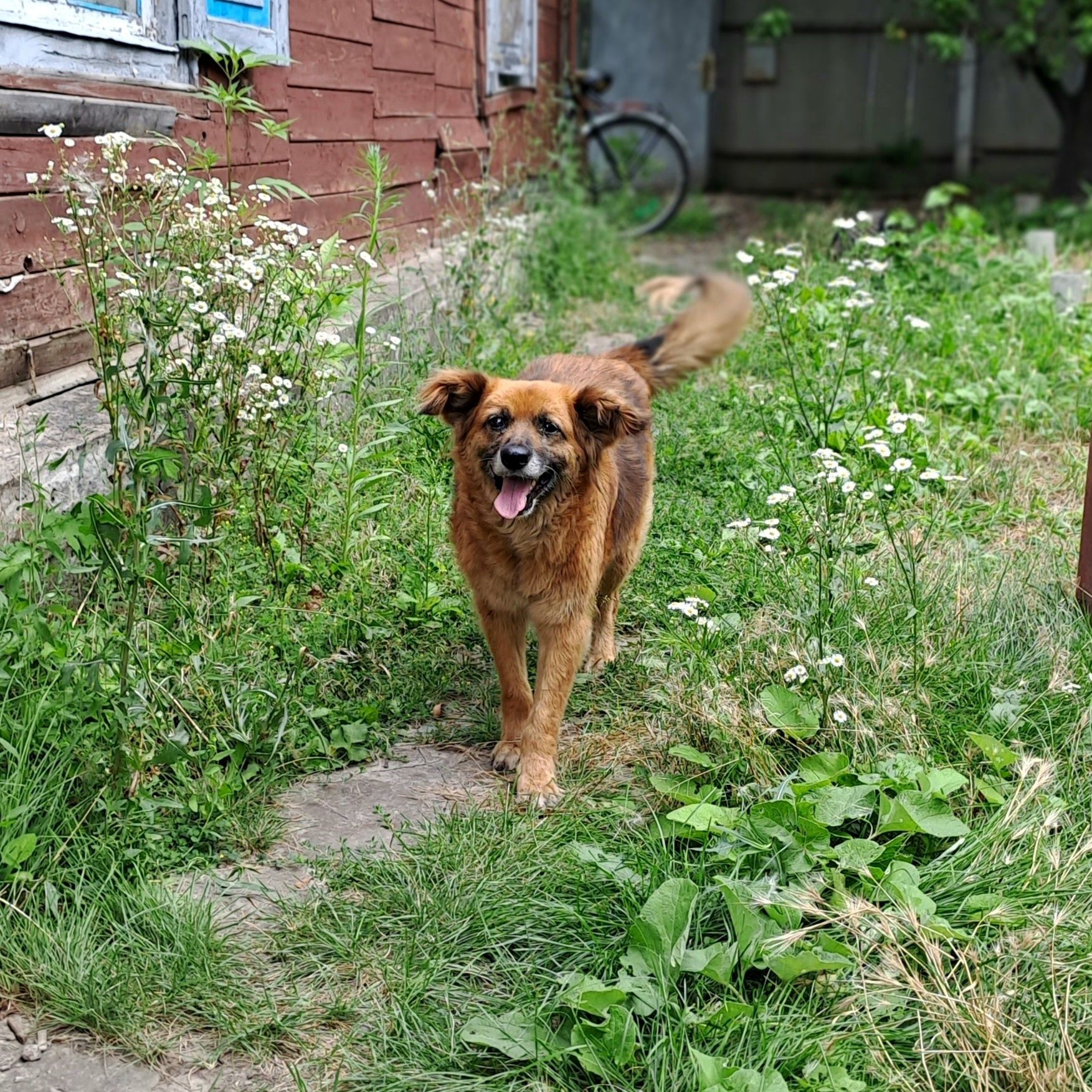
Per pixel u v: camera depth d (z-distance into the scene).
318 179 3.08
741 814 1.72
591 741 2.01
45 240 2.22
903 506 2.50
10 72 2.11
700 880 1.66
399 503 2.47
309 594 2.24
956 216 5.14
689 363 2.25
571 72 6.51
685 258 5.92
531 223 4.66
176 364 2.12
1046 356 3.39
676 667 2.05
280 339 2.21
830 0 8.24
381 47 3.42
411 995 1.57
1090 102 6.77
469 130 4.32
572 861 1.74
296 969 1.61
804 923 1.62
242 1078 1.50
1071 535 2.49
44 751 1.72
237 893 1.71
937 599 2.17
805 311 3.29
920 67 8.26
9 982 1.57
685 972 1.57
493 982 1.60
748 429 2.92
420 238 3.80
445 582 2.32
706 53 8.13
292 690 1.99
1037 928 1.58
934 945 1.53
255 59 2.40
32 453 2.05
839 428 2.83
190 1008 1.56
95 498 1.73
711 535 2.47
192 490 2.12
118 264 2.08
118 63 2.40
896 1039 1.50
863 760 1.83
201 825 1.79
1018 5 6.21
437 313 3.23
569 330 4.03
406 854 1.76
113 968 1.58
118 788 1.74
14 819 1.63
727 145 8.62
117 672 1.78
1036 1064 1.44
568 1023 1.53
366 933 1.65
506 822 1.82
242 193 2.71
